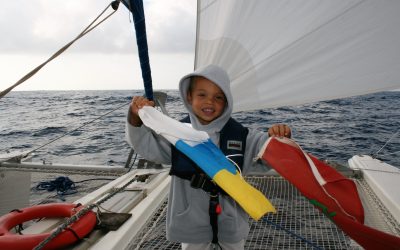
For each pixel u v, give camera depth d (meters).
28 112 26.03
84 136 12.41
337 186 1.29
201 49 2.06
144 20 1.30
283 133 1.57
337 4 1.66
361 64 1.71
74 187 3.36
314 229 2.29
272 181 3.08
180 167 1.74
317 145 9.95
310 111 19.42
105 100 40.34
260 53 1.90
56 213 2.20
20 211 2.14
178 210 1.80
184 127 1.47
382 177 2.84
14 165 3.47
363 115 17.67
